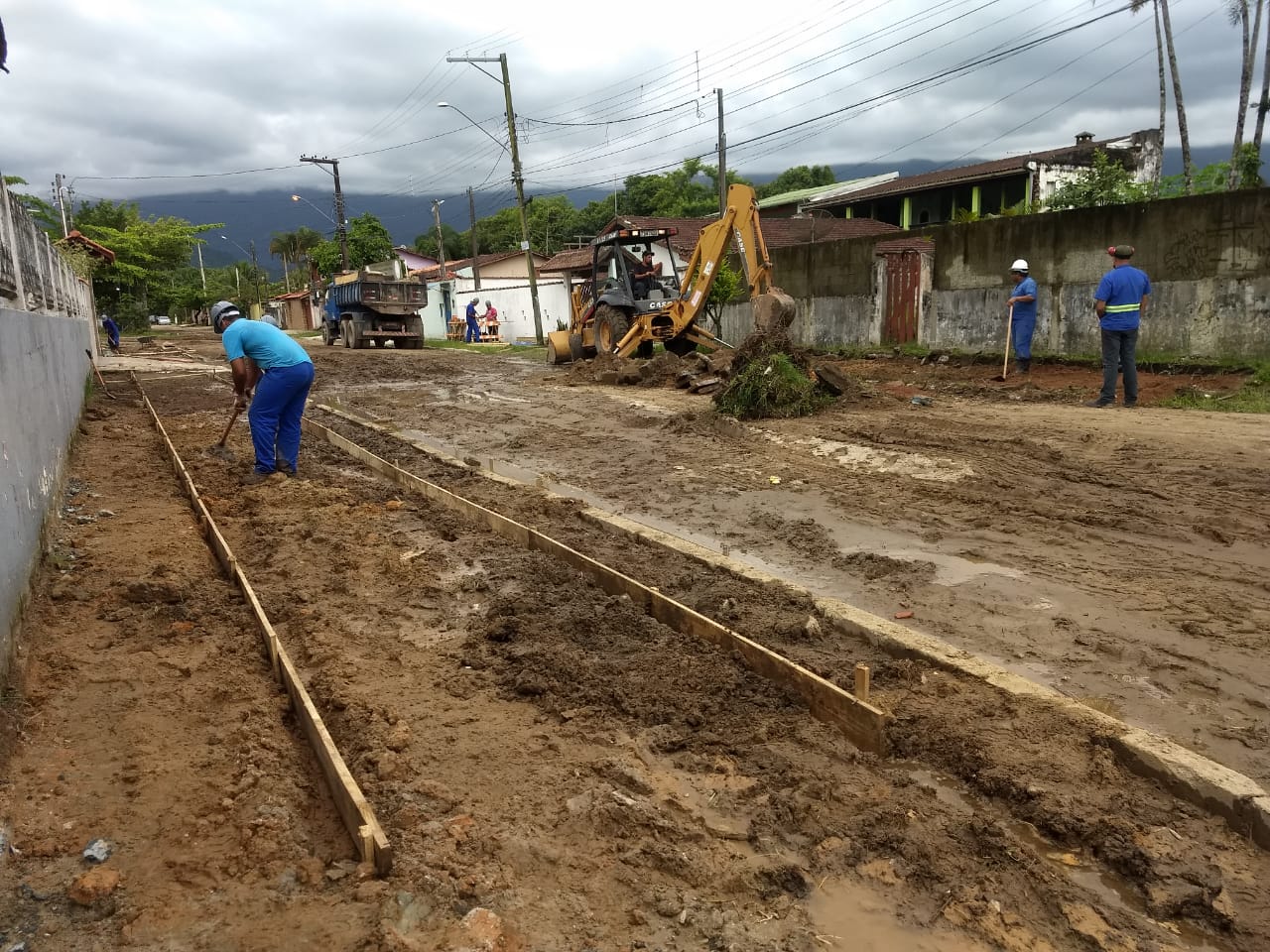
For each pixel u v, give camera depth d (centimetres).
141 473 870
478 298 3866
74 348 1184
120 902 262
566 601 520
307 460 951
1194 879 280
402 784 328
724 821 314
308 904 262
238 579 539
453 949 241
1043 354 1405
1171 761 329
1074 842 304
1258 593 501
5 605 414
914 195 3703
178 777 330
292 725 379
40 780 328
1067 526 630
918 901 276
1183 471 739
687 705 396
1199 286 1252
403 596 539
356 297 2808
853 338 1825
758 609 500
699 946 252
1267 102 2331
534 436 1086
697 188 5209
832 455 873
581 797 323
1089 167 3288
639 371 1491
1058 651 440
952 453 838
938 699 391
